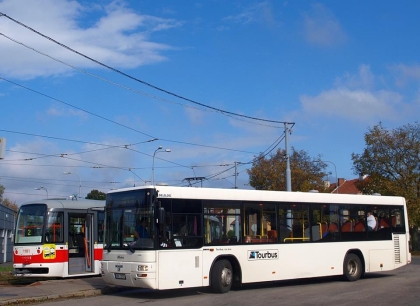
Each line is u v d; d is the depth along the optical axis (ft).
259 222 57.72
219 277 53.42
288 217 60.29
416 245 167.22
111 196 54.54
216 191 54.95
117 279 52.01
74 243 68.95
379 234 68.69
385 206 70.18
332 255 63.36
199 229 52.95
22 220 68.13
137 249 50.42
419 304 45.32
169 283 49.93
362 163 158.92
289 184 99.14
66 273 66.69
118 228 52.90
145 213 50.70
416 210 149.48
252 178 170.91
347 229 65.51
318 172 175.42
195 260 52.06
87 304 47.37
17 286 60.44
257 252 56.70
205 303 46.73
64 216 67.97
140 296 52.70
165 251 50.11
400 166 155.43
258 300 48.44
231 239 55.11
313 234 62.08
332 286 60.18
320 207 63.36
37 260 65.31
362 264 66.59
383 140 155.74
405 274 75.51
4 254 138.00
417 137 154.92
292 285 62.08
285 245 59.21
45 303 48.70
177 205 51.88
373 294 52.16
